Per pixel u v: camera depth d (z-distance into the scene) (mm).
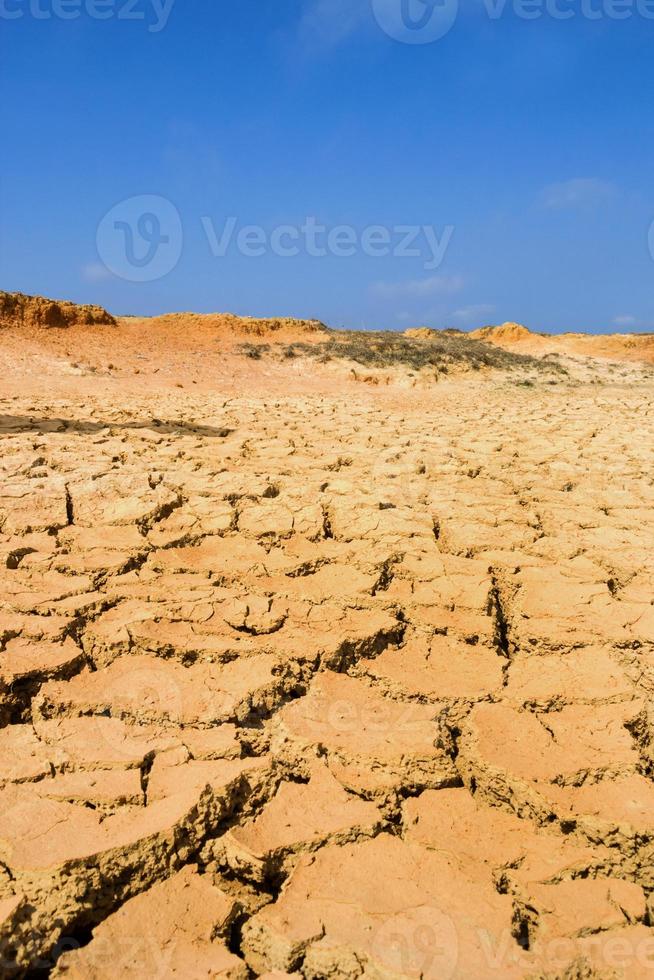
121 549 6359
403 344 31781
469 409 20641
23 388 20016
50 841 3191
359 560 6195
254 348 28734
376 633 4996
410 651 5043
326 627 5117
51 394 19562
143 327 29234
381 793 3684
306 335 31969
